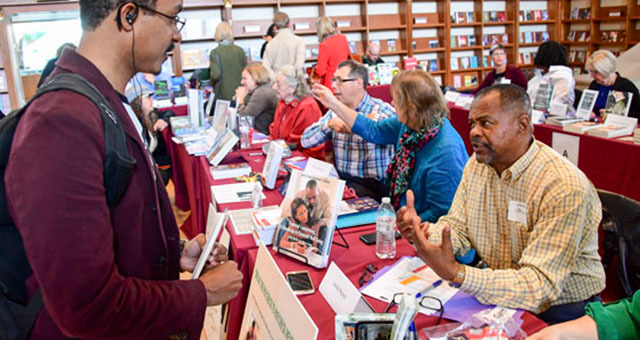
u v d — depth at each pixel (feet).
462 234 5.57
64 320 2.38
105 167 2.60
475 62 31.81
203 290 3.00
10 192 2.37
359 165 9.44
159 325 2.72
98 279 2.37
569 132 11.90
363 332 3.32
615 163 10.83
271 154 8.13
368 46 25.25
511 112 4.59
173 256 3.46
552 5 32.94
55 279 2.28
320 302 4.38
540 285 4.24
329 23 18.89
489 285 4.20
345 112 8.59
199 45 25.05
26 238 2.29
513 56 32.19
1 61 21.91
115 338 2.57
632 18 29.01
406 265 4.99
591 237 4.73
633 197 10.53
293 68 11.87
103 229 2.44
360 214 6.57
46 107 2.43
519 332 3.83
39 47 21.91
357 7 28.07
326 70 18.76
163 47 3.01
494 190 5.08
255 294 4.33
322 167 6.80
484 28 32.07
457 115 16.29
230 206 7.21
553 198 4.45
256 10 25.85
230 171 8.91
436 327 3.88
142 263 3.00
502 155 4.73
